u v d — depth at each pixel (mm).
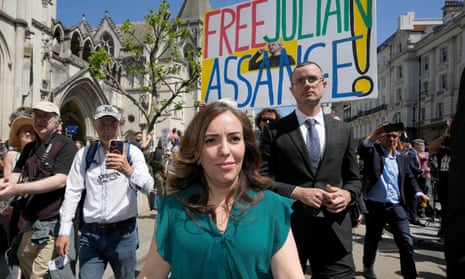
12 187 2779
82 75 28984
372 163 4730
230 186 1640
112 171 3166
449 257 1230
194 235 1521
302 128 2922
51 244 3113
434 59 43219
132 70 13602
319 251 2803
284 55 3930
